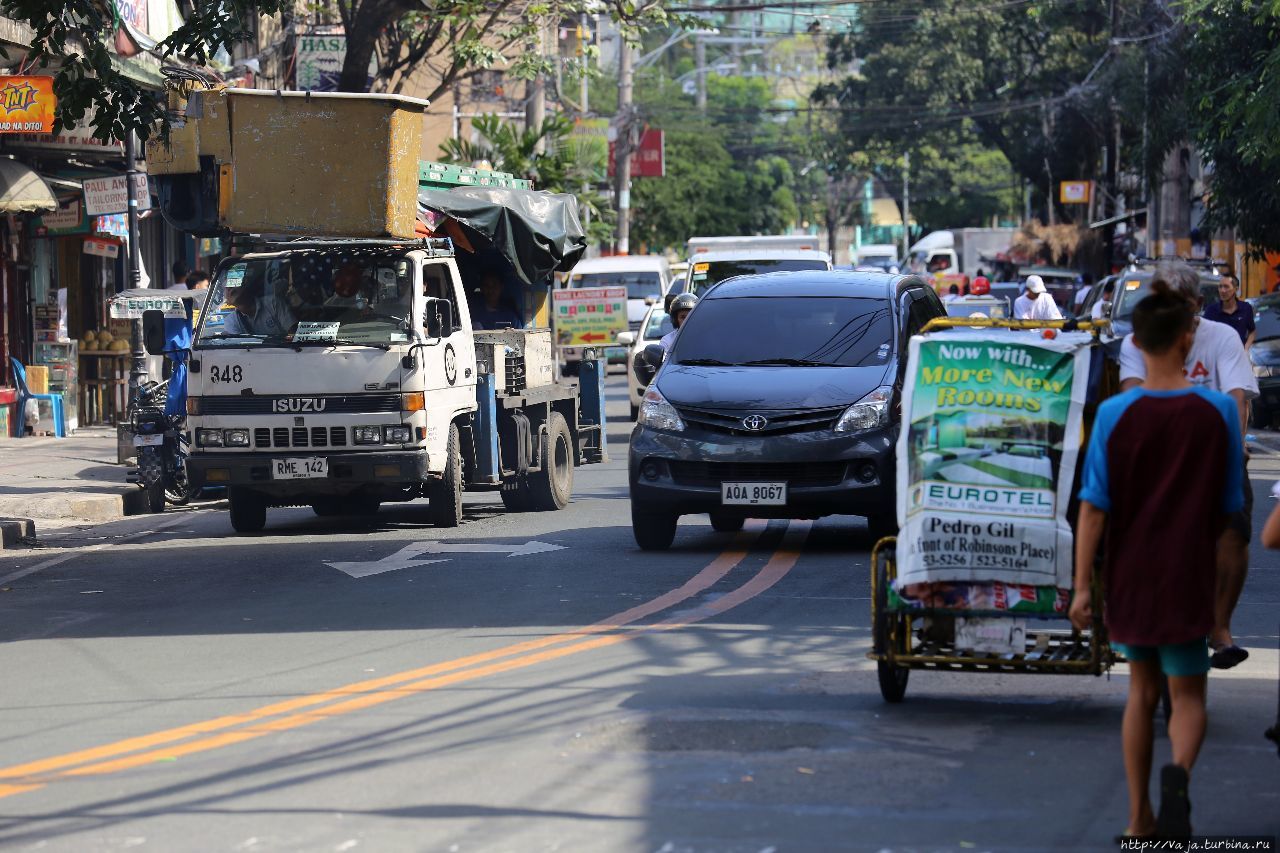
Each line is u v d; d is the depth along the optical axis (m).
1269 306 61.31
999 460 16.94
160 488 40.12
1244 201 62.81
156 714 18.14
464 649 21.28
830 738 16.30
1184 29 79.81
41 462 47.53
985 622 16.97
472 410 34.94
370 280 33.34
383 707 18.05
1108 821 13.52
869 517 28.77
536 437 37.50
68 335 63.25
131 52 50.56
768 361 29.88
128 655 21.66
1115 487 12.87
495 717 17.44
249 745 16.52
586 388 45.34
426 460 32.78
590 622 23.05
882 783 14.67
